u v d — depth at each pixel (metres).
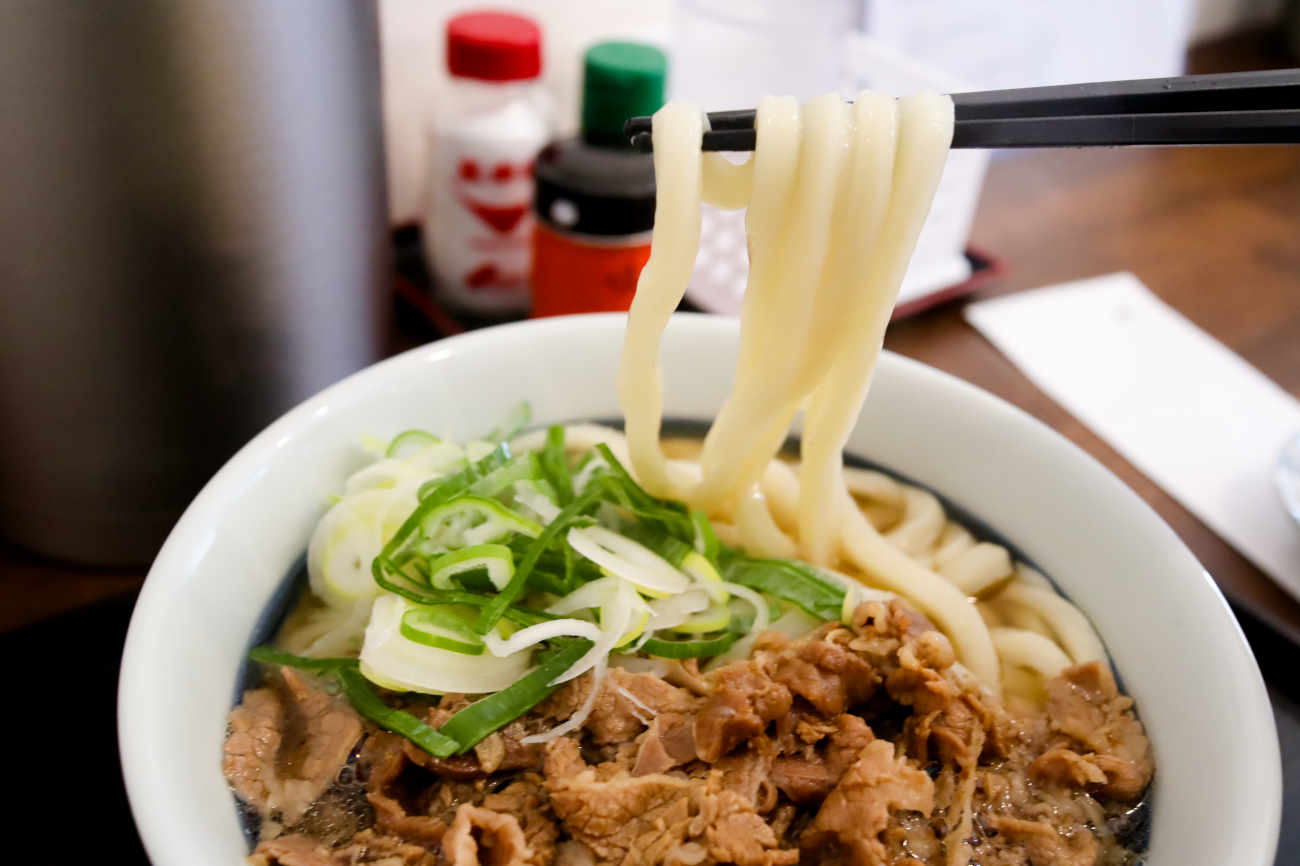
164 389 0.31
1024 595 0.31
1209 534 0.36
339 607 0.29
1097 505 0.30
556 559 0.29
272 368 0.32
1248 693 0.26
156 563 0.26
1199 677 0.27
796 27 0.47
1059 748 0.28
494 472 0.30
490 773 0.26
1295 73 0.24
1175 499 0.37
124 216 0.28
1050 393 0.40
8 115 0.27
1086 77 0.62
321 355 0.33
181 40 0.27
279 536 0.29
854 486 0.34
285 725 0.27
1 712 0.30
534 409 0.33
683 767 0.27
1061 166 0.54
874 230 0.26
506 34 0.40
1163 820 0.26
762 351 0.28
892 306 0.27
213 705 0.26
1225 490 0.38
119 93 0.27
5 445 0.32
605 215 0.38
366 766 0.27
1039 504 0.31
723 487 0.30
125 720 0.24
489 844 0.25
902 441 0.33
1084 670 0.29
